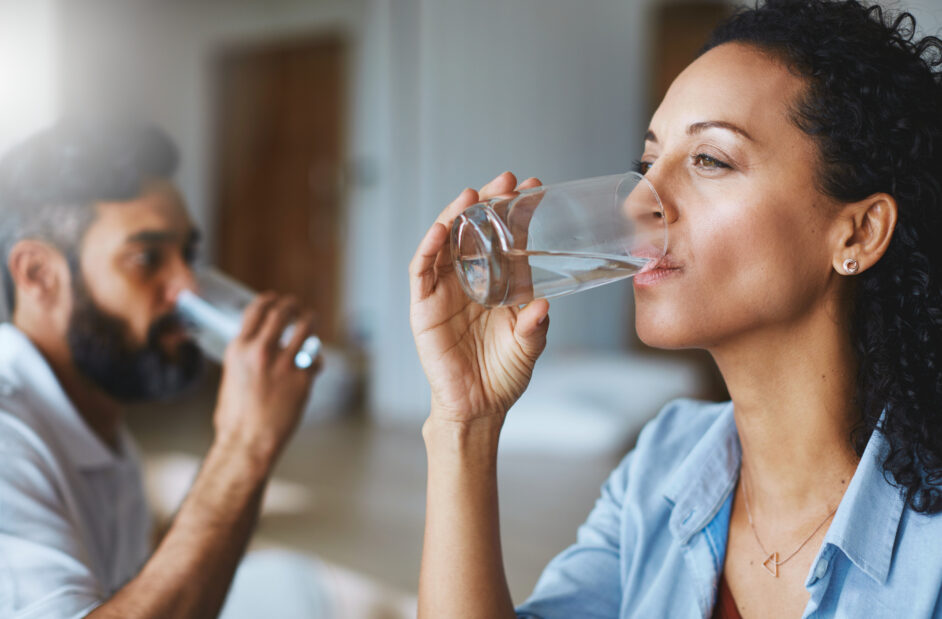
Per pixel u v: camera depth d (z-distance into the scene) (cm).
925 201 83
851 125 81
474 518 93
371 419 539
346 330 701
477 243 85
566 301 612
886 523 82
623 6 677
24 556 106
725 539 96
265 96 736
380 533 320
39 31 482
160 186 126
